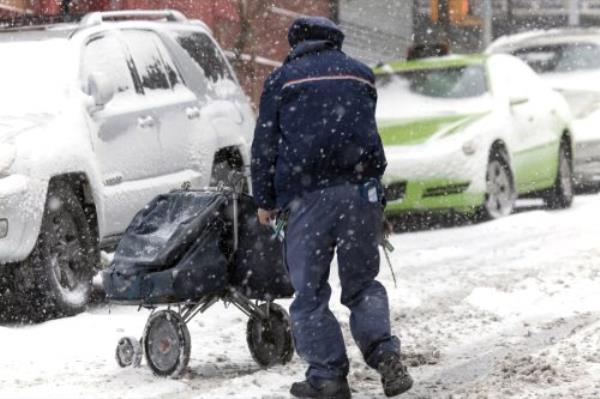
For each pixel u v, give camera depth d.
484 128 43.84
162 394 20.80
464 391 20.30
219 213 22.23
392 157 42.78
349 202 19.58
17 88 30.83
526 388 20.23
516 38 58.22
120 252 22.36
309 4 76.50
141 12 34.62
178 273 21.72
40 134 29.11
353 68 19.92
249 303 22.64
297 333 19.78
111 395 20.80
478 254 36.81
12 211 27.95
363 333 19.55
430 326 26.34
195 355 24.17
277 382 21.41
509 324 26.33
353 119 19.64
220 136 34.06
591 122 53.03
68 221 29.83
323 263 19.73
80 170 29.59
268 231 22.30
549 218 44.06
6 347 25.33
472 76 46.09
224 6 66.44
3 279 29.30
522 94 46.19
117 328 27.16
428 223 46.00
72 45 31.75
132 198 31.12
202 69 34.97
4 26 33.56
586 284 30.53
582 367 21.61
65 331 26.92
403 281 32.16
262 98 19.81
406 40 89.06
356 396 20.23
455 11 95.25
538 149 47.31
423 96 45.59
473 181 43.03
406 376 19.34
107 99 30.52
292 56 20.03
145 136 31.78
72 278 29.92
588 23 114.81
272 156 19.83
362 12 83.88
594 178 53.91
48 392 21.14
